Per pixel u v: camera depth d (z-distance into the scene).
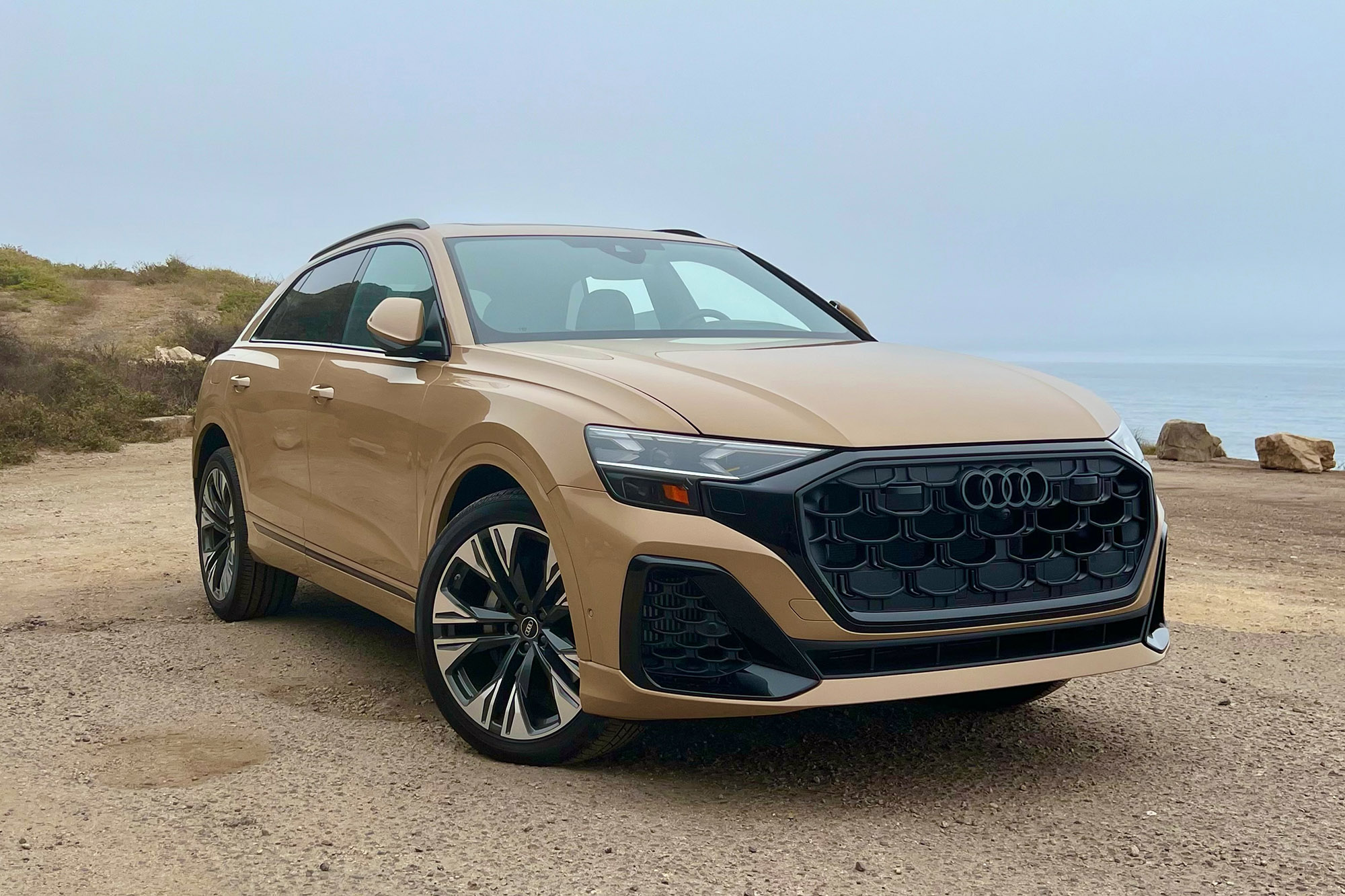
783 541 2.96
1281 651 5.32
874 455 3.03
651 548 3.04
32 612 5.68
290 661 4.77
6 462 13.20
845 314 4.88
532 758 3.42
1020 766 3.55
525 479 3.34
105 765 3.44
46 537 8.11
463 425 3.64
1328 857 2.86
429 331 4.12
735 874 2.69
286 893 2.56
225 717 3.95
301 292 5.48
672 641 3.05
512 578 3.43
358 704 4.15
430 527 3.82
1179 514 11.24
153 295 41.00
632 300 4.45
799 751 3.65
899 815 3.12
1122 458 3.33
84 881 2.62
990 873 2.73
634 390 3.27
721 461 3.03
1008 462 3.15
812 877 2.68
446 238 4.48
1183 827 3.05
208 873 2.66
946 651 3.09
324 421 4.56
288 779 3.31
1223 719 4.12
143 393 19.38
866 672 3.01
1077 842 2.94
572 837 2.89
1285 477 15.51
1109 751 3.73
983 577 3.11
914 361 3.80
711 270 4.91
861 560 3.01
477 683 3.62
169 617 5.64
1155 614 3.49
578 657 3.21
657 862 2.75
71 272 44.75
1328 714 4.21
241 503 5.37
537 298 4.26
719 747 3.67
